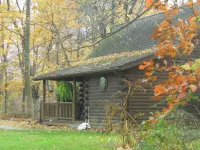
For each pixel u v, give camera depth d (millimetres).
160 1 4445
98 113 18750
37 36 33250
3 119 27062
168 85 4039
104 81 18203
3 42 34469
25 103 31547
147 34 20547
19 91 36812
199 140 6824
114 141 11031
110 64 17766
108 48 22672
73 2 20906
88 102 19531
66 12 25969
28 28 29250
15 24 32062
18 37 34281
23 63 35062
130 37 21438
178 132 6582
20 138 13930
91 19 15406
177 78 3865
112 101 17656
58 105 21391
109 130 8180
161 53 4344
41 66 37156
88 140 13133
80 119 21000
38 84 37031
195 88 3725
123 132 7445
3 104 36875
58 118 21344
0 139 13570
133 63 16125
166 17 4539
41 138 13930
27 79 29438
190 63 3965
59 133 16141
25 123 22734
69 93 22062
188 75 3852
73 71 19625
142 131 6738
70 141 12906
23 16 31703
